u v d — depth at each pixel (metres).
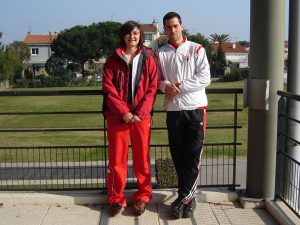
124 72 3.77
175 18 3.71
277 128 3.93
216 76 67.56
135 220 3.91
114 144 3.89
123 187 4.00
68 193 4.38
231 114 19.27
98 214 4.05
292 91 4.00
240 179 7.18
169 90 3.72
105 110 3.91
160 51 3.82
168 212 4.08
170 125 3.85
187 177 3.92
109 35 67.38
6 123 18.48
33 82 53.69
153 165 6.89
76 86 54.62
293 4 3.91
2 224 3.82
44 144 12.08
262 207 4.15
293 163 3.87
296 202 3.78
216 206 4.21
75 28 67.88
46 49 78.38
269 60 3.93
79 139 12.89
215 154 8.99
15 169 7.66
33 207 4.21
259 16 3.91
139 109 3.76
